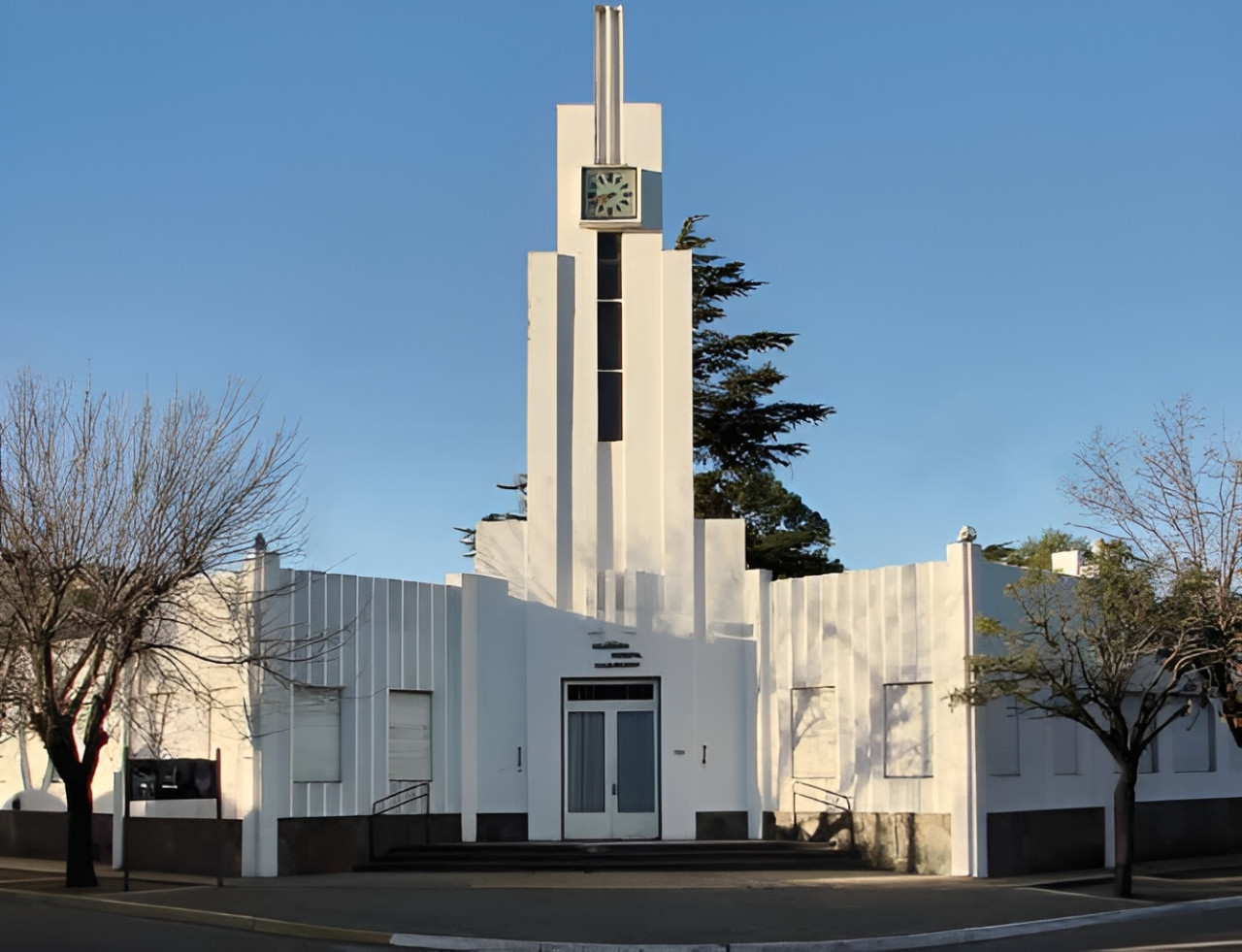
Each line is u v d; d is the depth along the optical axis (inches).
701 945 710.5
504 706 1194.6
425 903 848.9
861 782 1119.0
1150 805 1214.3
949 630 1064.8
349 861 1083.9
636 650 1198.9
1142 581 976.9
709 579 1225.4
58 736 932.6
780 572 1904.5
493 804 1175.0
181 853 1082.1
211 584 1000.9
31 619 928.9
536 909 829.8
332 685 1088.2
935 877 1034.7
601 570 1222.9
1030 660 968.9
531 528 1221.1
